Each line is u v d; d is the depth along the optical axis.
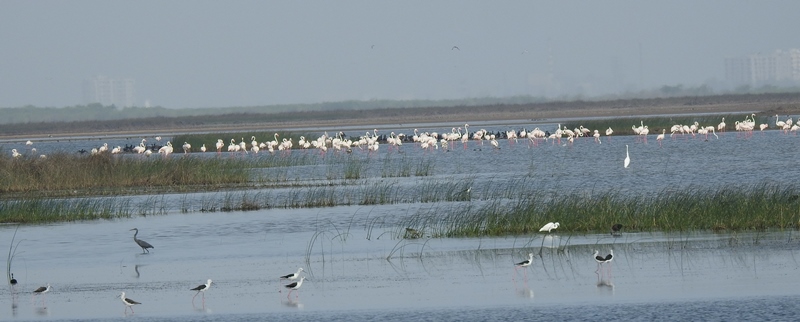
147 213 39.84
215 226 35.69
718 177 45.97
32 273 27.77
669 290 23.03
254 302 23.17
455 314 21.39
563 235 30.61
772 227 30.42
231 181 51.00
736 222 30.59
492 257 27.64
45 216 38.69
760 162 53.12
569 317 20.88
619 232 30.38
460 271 25.95
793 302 21.50
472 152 69.06
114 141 116.94
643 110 166.50
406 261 27.53
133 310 22.70
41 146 109.81
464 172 53.81
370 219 35.84
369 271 26.41
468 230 31.48
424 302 22.66
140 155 71.69
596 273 25.17
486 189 43.25
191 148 85.00
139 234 34.38
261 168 58.38
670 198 33.50
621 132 85.25
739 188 34.97
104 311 22.69
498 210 32.94
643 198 36.94
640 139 74.62
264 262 28.30
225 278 26.11
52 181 50.12
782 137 71.94
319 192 43.41
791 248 27.14
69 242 32.94
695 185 42.25
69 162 53.03
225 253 30.00
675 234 30.08
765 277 23.92
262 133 95.06
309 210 39.19
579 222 31.44
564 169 53.12
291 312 22.08
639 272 25.09
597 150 66.06
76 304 23.55
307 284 25.09
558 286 23.89
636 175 48.22
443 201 40.25
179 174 51.28
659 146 67.31
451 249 28.98
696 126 75.88
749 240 28.69
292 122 186.12
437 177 51.06
